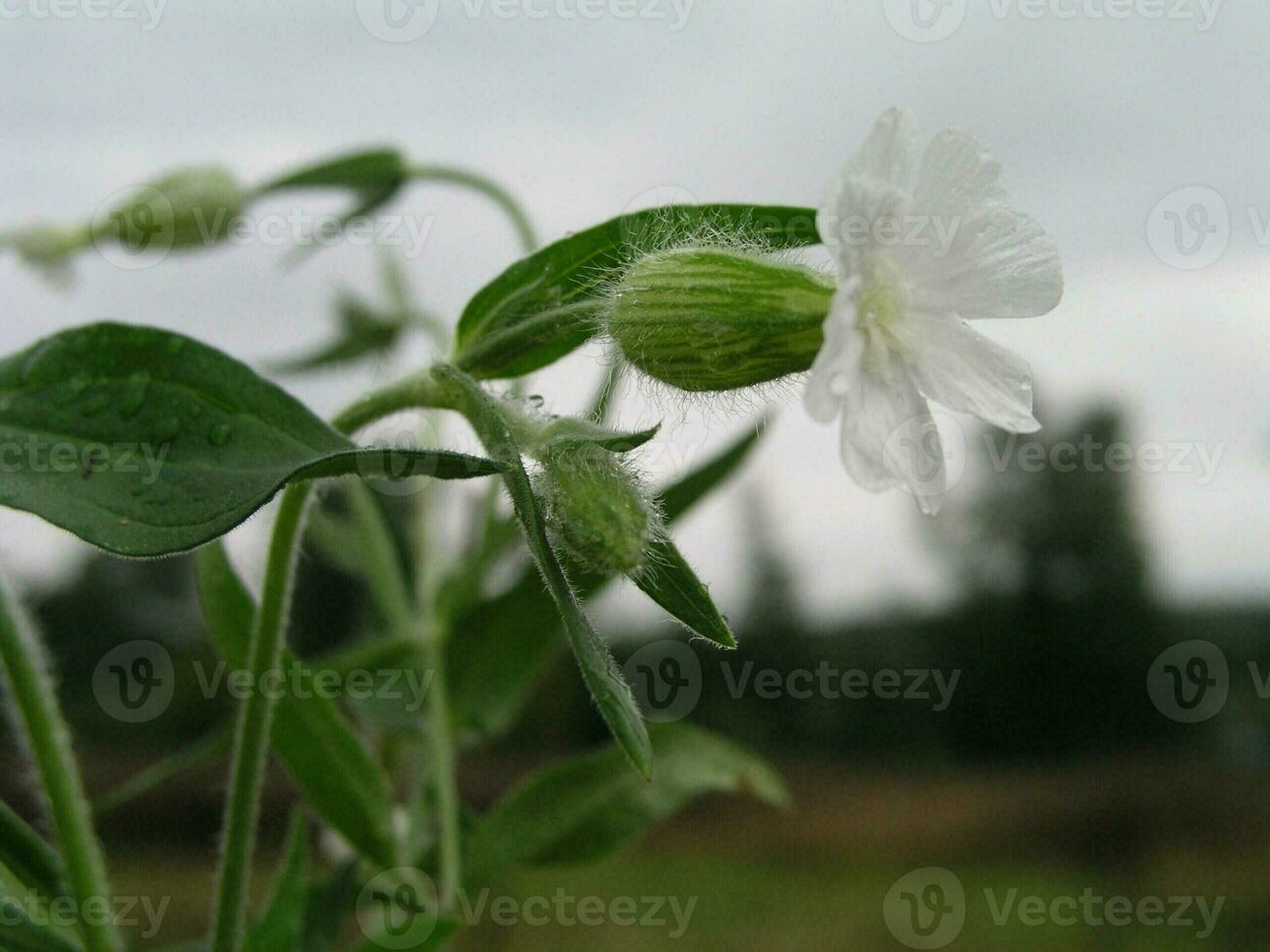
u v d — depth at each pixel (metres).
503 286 0.13
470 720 0.19
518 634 0.19
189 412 0.12
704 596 0.12
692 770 0.19
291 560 0.13
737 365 0.12
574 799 0.18
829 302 0.12
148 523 0.12
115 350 0.13
